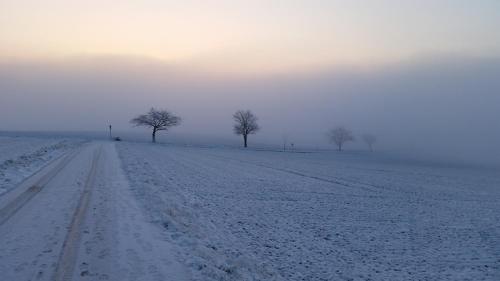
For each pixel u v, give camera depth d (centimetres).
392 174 5556
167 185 2783
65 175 2748
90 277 930
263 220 1998
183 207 2012
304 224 1986
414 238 1842
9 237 1210
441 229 2070
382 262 1449
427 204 2928
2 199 1806
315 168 5869
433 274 1349
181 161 5372
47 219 1450
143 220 1516
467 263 1495
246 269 1170
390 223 2152
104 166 3525
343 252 1540
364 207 2627
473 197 3497
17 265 986
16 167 2998
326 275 1264
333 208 2516
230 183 3400
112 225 1409
